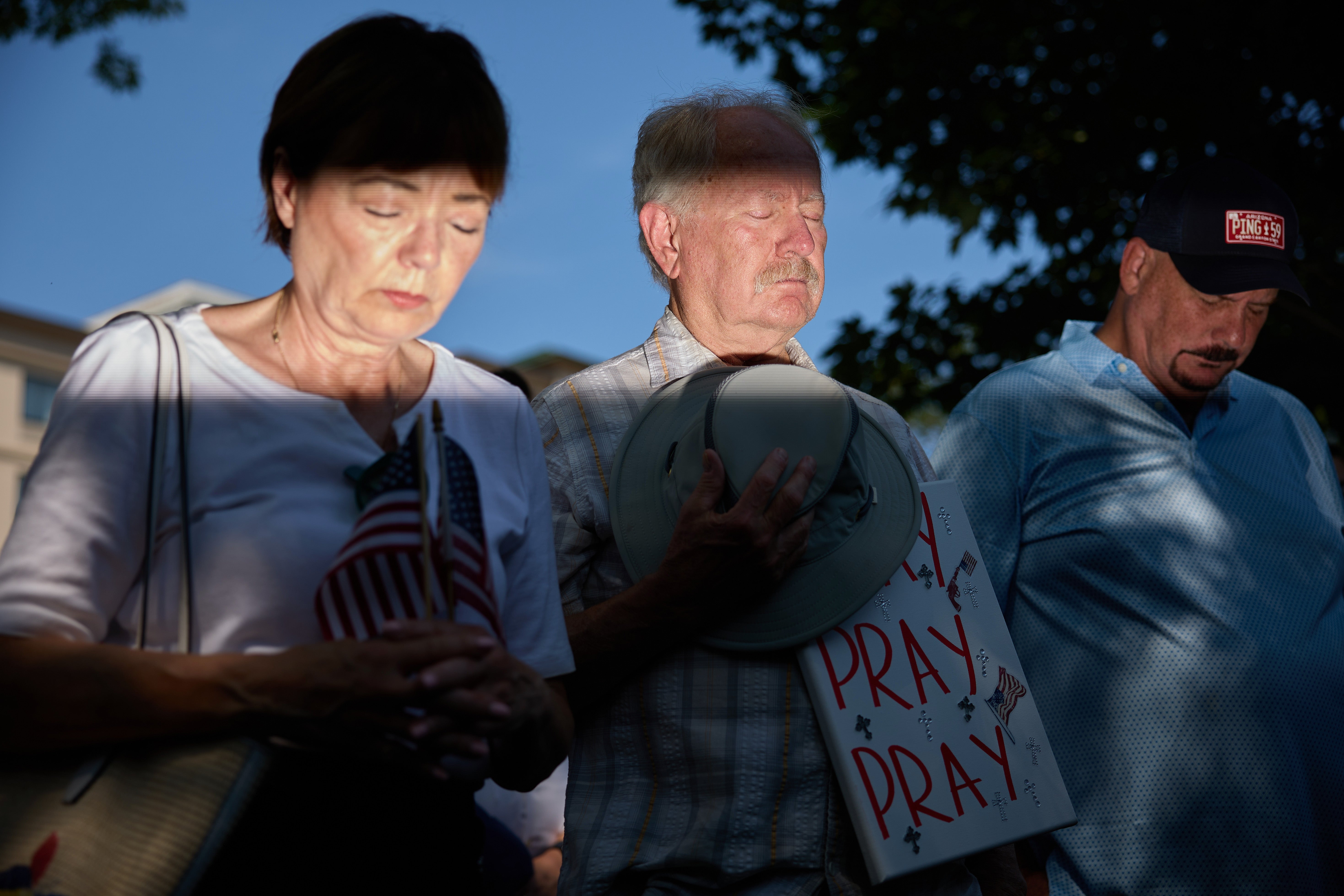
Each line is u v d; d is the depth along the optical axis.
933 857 1.87
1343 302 6.26
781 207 2.19
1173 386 2.55
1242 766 2.28
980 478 2.55
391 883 1.32
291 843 1.26
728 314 2.19
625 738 1.99
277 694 1.22
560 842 2.95
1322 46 6.67
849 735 1.89
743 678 1.95
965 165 8.20
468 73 1.39
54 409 1.31
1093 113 7.50
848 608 1.94
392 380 1.51
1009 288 8.03
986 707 2.01
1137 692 2.33
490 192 1.41
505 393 1.65
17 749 1.21
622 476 2.05
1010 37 7.87
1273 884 2.24
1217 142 7.07
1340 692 2.37
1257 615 2.36
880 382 8.09
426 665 1.26
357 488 1.36
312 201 1.36
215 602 1.29
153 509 1.29
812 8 9.07
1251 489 2.52
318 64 1.37
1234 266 2.50
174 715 1.21
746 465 1.87
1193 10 6.97
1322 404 6.38
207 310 1.44
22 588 1.22
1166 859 2.27
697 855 1.86
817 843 1.90
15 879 1.19
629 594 1.89
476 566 1.37
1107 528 2.43
